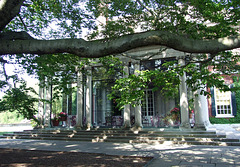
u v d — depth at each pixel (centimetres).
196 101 1164
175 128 1210
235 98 1664
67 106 2078
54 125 1608
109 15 848
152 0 709
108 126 1432
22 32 403
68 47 335
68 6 812
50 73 744
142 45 305
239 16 583
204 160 659
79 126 1406
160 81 596
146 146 970
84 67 1457
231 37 297
